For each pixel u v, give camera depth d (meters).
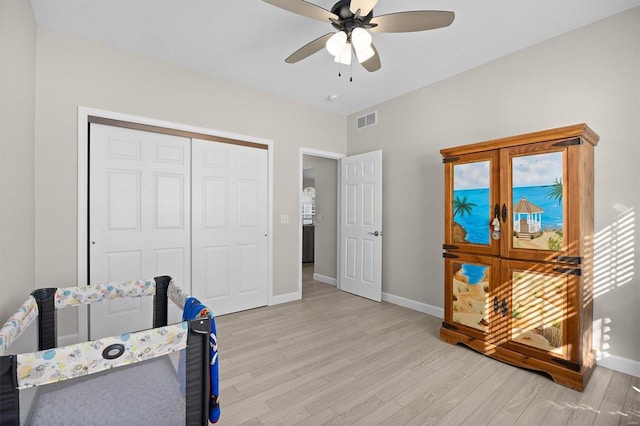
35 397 1.01
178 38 2.48
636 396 1.82
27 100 2.02
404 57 2.74
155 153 2.86
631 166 2.08
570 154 1.95
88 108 2.49
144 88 2.77
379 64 2.28
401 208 3.64
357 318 3.19
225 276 3.30
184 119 2.99
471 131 2.96
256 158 3.52
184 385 1.18
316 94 3.64
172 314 2.04
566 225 1.97
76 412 1.07
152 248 2.85
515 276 2.19
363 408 1.72
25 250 1.97
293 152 3.84
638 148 2.05
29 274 2.08
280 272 3.73
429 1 1.99
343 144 4.38
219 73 3.11
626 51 2.09
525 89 2.59
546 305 2.04
